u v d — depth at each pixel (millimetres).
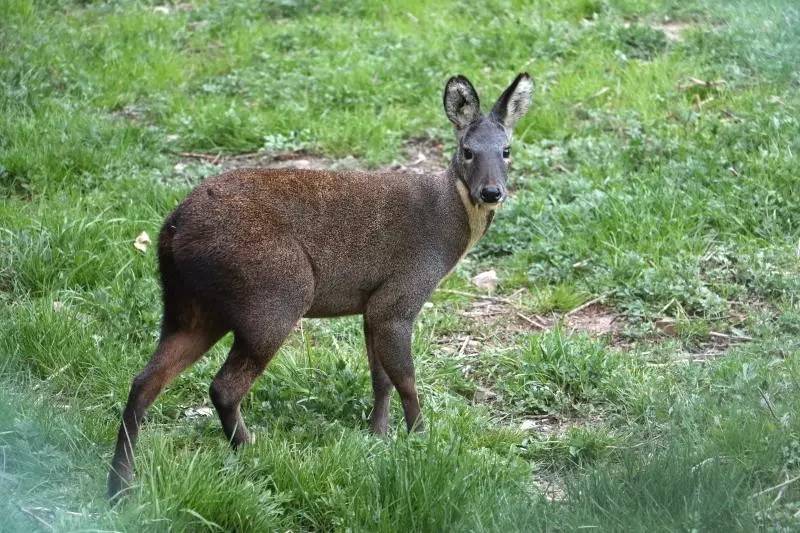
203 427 9695
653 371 10805
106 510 7918
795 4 17641
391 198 9625
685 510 7973
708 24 18625
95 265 12016
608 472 8664
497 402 10711
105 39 18375
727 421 9242
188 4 20703
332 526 8391
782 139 14578
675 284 12289
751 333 11625
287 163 15195
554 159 14867
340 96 16703
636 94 16250
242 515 8117
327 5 20156
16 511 7844
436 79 17047
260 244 8805
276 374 10469
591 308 12328
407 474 8359
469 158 9906
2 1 19031
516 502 8305
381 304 9641
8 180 13719
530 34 18250
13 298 11484
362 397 10258
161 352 8781
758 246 13000
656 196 13555
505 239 13375
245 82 17234
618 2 19312
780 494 8312
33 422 8914
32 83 16172
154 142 15141
